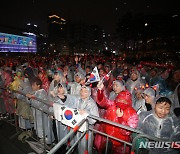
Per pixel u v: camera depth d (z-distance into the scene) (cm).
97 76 396
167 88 616
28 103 480
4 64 1188
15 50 5759
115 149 360
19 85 583
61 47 12388
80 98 403
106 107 392
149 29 4197
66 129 408
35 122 466
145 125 313
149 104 407
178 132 292
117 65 1271
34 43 7525
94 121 347
